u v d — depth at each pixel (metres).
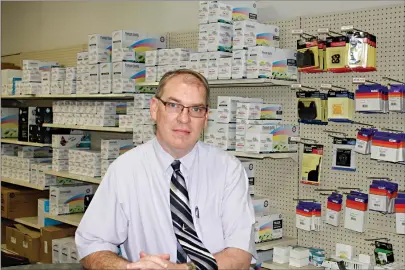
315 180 3.31
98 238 1.85
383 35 3.03
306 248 3.31
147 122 4.01
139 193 1.88
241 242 1.84
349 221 3.10
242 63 3.31
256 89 3.74
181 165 1.88
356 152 3.13
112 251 1.84
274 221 3.46
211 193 1.90
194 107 1.76
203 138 3.71
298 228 3.46
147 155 1.91
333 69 3.12
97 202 1.89
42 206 5.23
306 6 3.54
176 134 1.77
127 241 1.93
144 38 4.35
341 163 3.18
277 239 3.48
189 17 4.42
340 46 3.08
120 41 4.24
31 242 5.14
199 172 1.91
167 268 1.60
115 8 5.28
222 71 3.43
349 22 3.20
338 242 3.26
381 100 2.92
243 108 3.35
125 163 1.91
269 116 3.45
